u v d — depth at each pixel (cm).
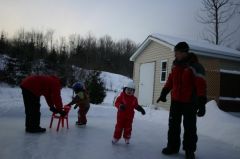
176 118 486
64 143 518
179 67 476
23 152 438
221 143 615
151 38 1462
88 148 492
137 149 511
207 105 928
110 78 3619
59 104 612
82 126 729
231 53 1373
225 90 1312
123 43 5909
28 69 2391
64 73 2544
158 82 1412
